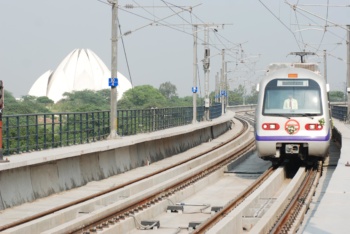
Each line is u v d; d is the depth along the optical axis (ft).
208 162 128.06
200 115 247.09
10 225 61.87
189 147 190.08
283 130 105.50
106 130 139.95
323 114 105.40
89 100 509.76
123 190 87.35
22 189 81.71
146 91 463.83
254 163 143.54
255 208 74.28
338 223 54.44
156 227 70.74
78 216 70.59
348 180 80.79
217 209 80.74
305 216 68.80
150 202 80.38
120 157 123.34
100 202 78.69
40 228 62.28
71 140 114.62
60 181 93.71
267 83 108.68
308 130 104.94
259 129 106.83
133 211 73.26
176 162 145.89
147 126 167.02
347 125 200.64
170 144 165.89
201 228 60.90
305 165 116.78
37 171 86.69
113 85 135.95
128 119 151.64
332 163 127.54
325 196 69.10
